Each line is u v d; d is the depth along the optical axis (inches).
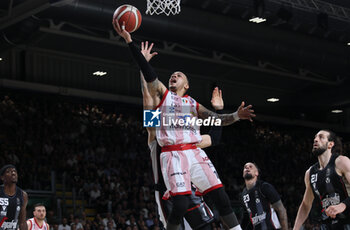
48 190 738.2
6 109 855.1
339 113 1285.7
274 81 1098.1
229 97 1112.8
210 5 700.7
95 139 916.0
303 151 1186.6
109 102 994.7
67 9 601.6
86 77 980.6
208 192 172.2
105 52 935.0
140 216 714.8
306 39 772.6
